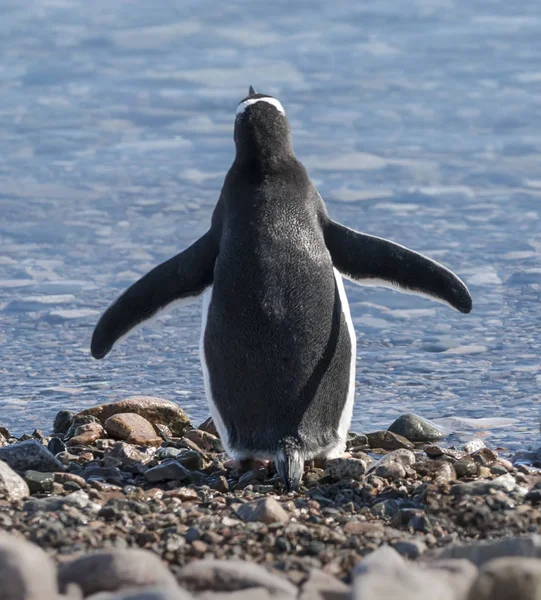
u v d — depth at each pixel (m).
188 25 92.56
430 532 13.80
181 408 23.41
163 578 10.33
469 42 81.81
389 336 28.67
